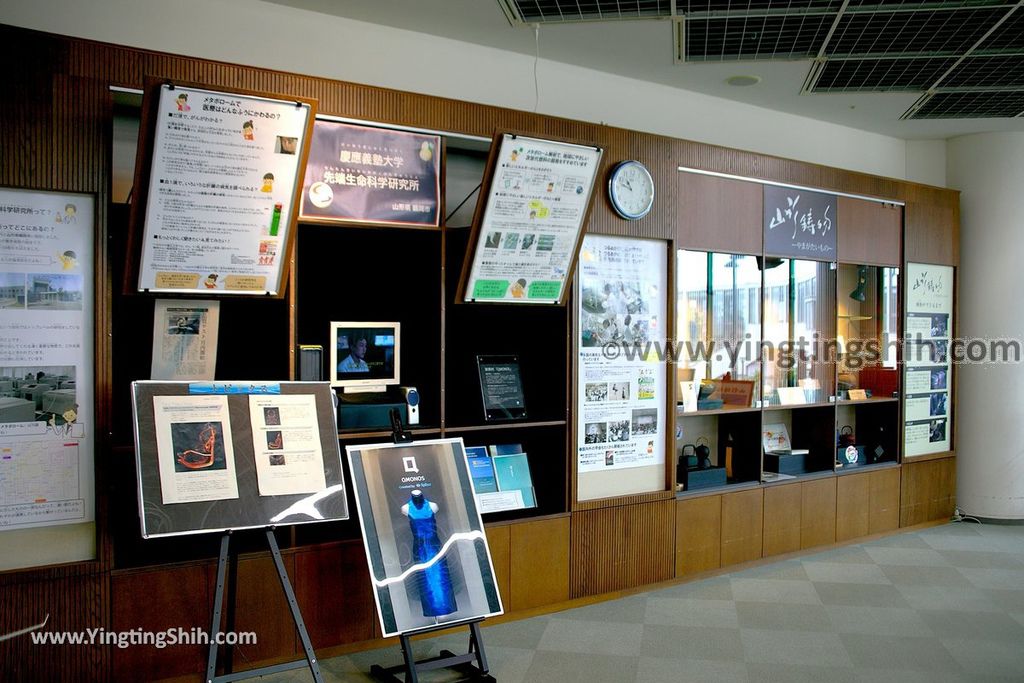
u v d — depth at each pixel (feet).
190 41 12.59
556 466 14.56
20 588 9.85
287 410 10.46
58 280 10.11
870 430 20.97
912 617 13.99
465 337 14.98
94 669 10.24
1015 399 21.34
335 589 11.94
